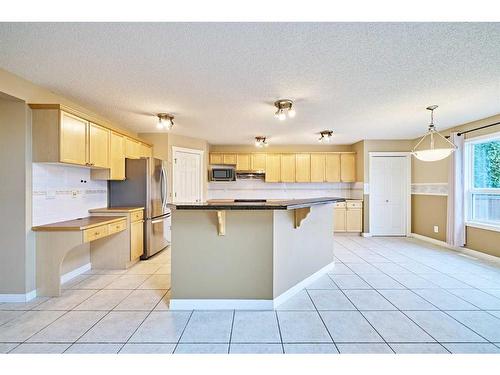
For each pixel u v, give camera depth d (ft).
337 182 21.54
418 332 6.92
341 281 10.64
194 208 7.61
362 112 12.10
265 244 8.29
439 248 15.92
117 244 12.19
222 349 6.23
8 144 8.68
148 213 13.66
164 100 10.48
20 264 8.74
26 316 7.77
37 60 7.23
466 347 6.29
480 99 10.32
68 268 10.83
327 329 7.09
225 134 17.37
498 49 6.63
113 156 12.14
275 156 21.01
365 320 7.55
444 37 6.12
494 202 13.25
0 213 8.70
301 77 8.31
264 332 6.95
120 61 7.30
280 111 10.69
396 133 17.19
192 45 6.48
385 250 15.51
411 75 8.16
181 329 7.09
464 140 14.44
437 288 9.81
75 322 7.44
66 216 10.77
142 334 6.85
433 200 17.19
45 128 8.93
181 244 8.36
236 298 8.34
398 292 9.48
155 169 14.35
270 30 5.86
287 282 9.10
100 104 10.97
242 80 8.54
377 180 19.61
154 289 9.83
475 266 12.37
